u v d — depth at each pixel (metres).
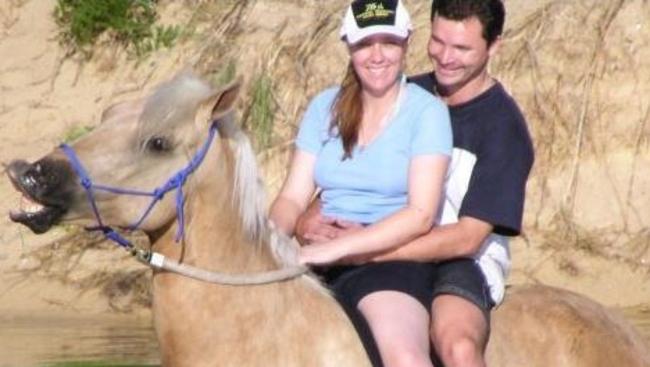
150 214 9.80
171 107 9.80
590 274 18.03
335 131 10.58
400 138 10.41
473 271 10.53
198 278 9.97
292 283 10.20
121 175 9.70
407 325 10.09
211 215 9.98
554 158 18.67
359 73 10.40
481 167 10.67
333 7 19.55
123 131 9.76
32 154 18.67
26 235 17.98
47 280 17.69
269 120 18.69
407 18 10.38
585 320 10.83
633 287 17.94
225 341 9.98
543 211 18.41
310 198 10.80
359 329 10.20
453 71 10.73
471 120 10.77
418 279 10.37
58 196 9.60
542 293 11.02
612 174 18.62
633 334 11.06
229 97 9.88
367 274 10.38
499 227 10.62
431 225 10.38
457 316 10.20
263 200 10.21
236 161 10.07
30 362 15.12
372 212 10.47
